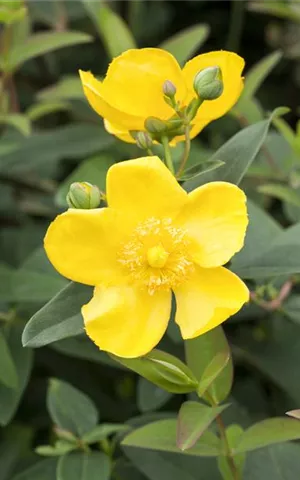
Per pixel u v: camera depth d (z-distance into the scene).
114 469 0.46
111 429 0.45
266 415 0.52
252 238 0.46
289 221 0.58
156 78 0.40
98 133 0.54
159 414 0.47
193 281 0.38
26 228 0.58
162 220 0.38
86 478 0.44
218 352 0.40
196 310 0.38
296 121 0.67
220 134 0.61
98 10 0.55
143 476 0.46
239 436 0.41
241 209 0.37
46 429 0.56
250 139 0.40
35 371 0.57
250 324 0.56
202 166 0.41
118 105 0.40
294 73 0.67
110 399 0.55
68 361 0.55
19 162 0.55
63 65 0.66
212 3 0.69
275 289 0.47
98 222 0.37
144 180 0.37
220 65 0.40
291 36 0.68
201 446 0.41
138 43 0.65
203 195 0.38
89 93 0.40
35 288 0.46
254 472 0.44
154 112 0.40
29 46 0.52
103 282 0.38
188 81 0.41
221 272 0.38
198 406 0.39
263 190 0.49
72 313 0.38
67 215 0.37
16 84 0.63
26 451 0.54
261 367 0.51
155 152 0.49
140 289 0.38
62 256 0.37
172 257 0.38
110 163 0.50
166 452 0.45
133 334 0.38
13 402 0.46
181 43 0.53
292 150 0.52
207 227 0.38
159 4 0.69
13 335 0.48
